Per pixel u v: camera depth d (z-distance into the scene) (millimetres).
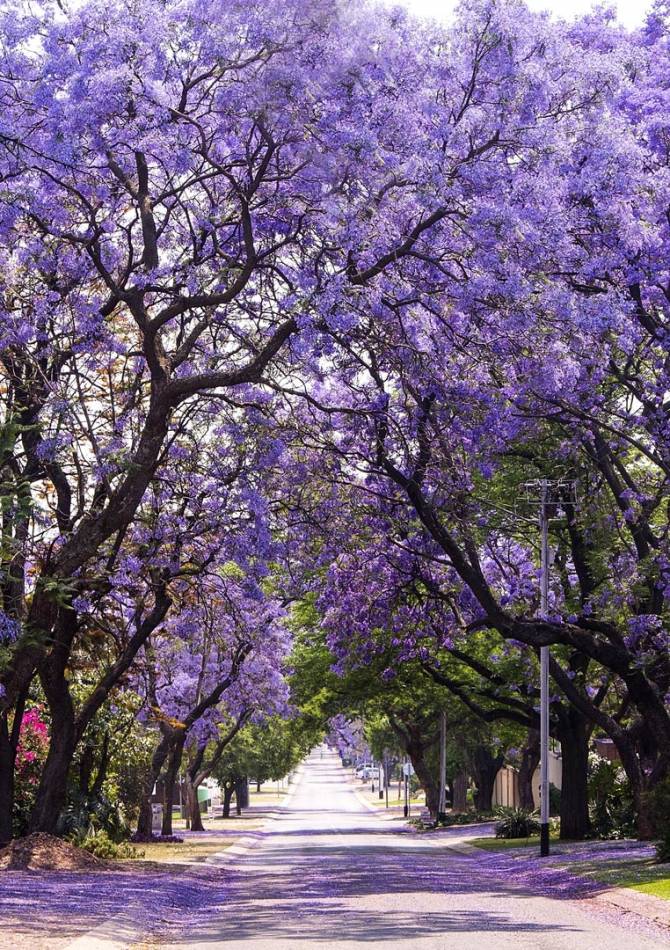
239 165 21172
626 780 39500
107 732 34969
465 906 19531
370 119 19406
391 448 25172
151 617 28766
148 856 34344
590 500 29219
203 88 21047
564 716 38750
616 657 26281
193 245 23422
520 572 33906
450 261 20609
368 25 19234
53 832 27875
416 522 27172
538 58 20141
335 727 66938
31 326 22906
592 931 16078
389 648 39406
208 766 61094
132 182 21766
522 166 20297
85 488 26922
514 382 22047
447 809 89062
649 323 25203
